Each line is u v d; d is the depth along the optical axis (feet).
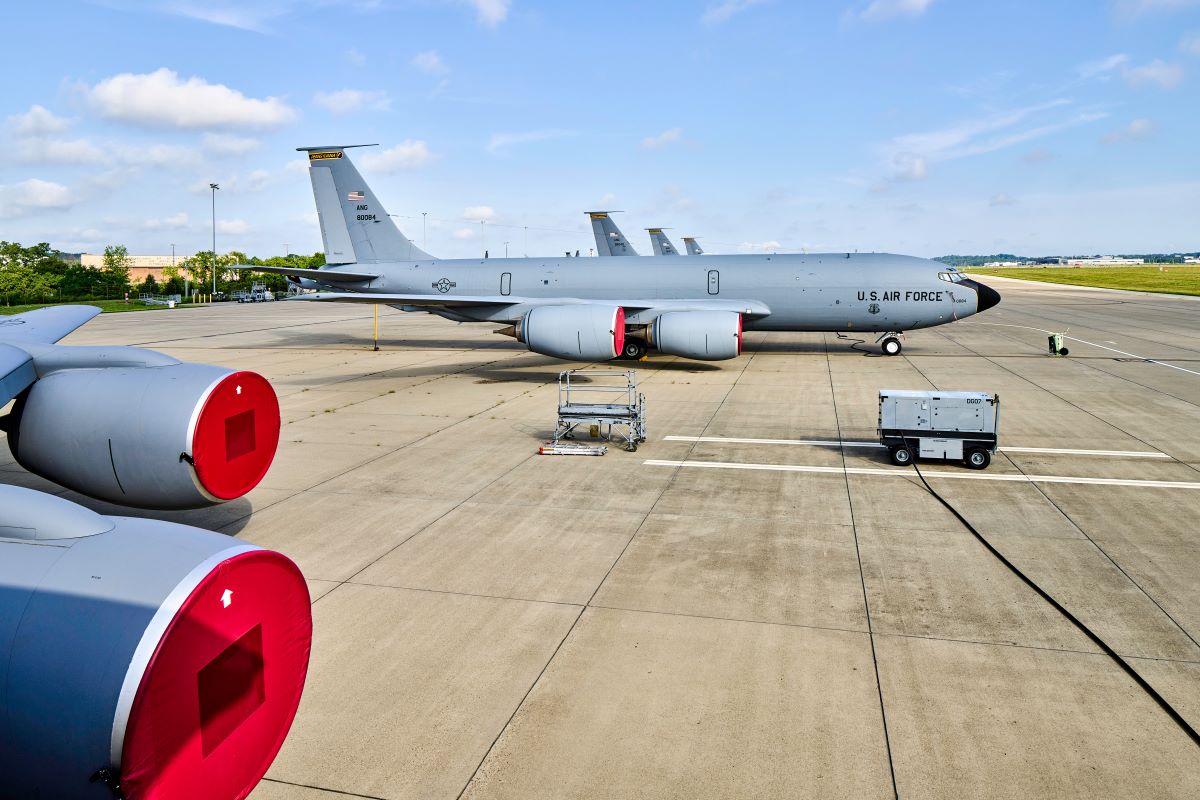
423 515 38.01
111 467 27.40
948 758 18.84
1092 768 18.47
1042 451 50.37
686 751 19.17
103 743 10.52
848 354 106.42
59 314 37.17
